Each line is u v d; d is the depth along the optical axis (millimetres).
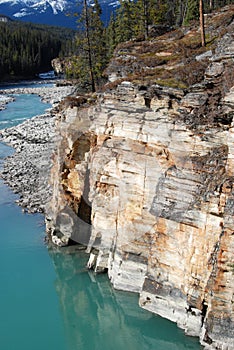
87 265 33469
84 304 30047
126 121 29453
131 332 27250
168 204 26094
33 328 28031
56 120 41000
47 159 58062
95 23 47906
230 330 22562
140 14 68188
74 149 34812
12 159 60188
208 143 25797
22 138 70438
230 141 23516
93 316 29094
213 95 27203
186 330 25188
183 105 27516
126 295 29531
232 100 25594
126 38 74500
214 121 25906
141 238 28641
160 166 27500
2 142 69625
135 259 29156
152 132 27906
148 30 57000
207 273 23922
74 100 36031
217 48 31125
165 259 26328
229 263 22312
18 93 124500
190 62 35156
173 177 26203
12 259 35344
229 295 22547
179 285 25844
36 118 83438
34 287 32062
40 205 44531
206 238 23859
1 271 33812
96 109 33125
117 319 28422
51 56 195125
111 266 31281
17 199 46844
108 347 26500
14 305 30109
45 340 26938
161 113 28094
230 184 22938
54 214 37562
